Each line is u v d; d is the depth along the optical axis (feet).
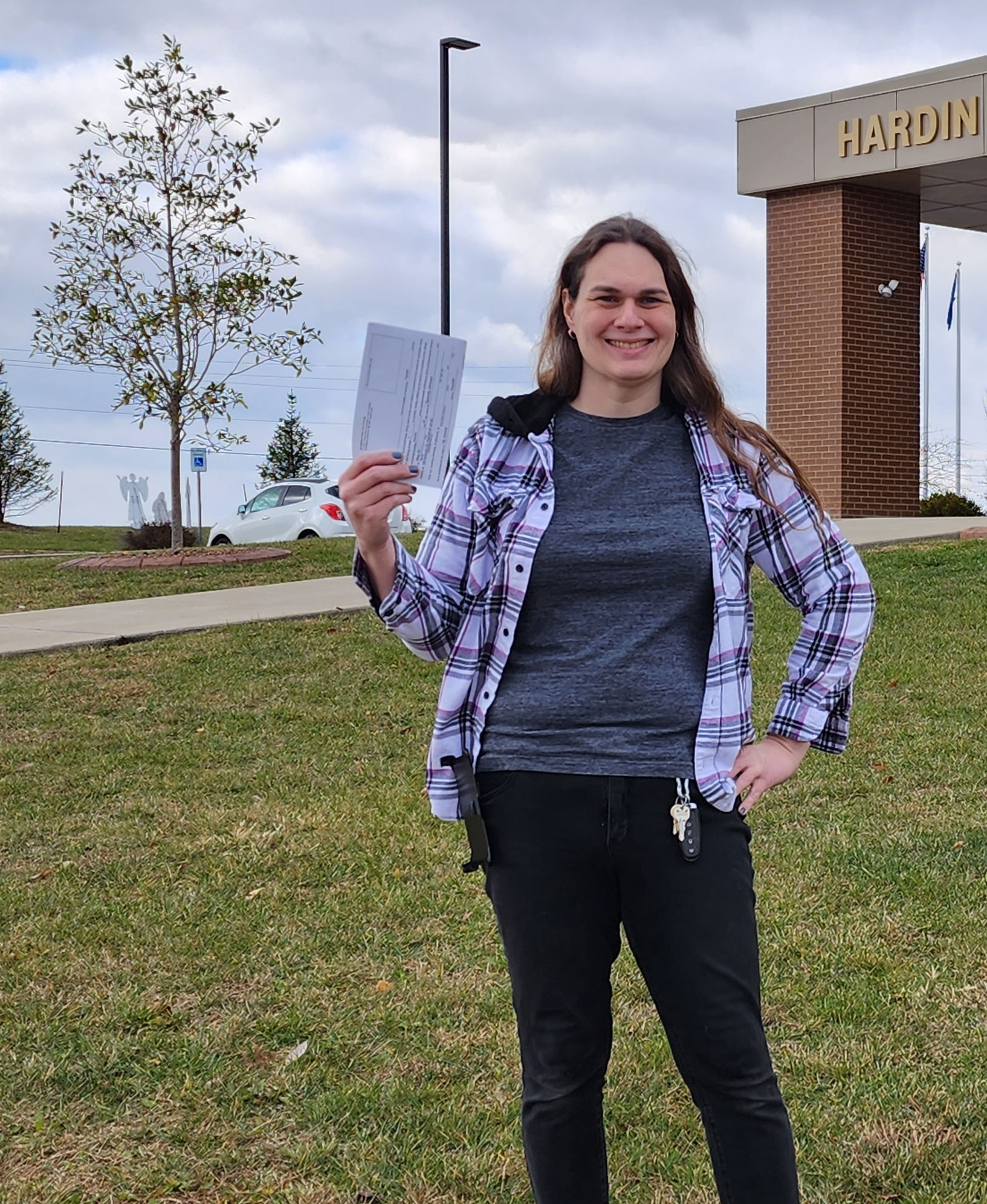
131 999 14.06
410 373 7.79
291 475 150.10
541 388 8.41
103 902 17.03
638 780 7.64
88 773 22.98
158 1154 11.23
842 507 61.82
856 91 59.41
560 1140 8.04
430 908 16.40
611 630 7.81
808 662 8.32
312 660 30.45
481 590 8.07
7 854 19.19
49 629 34.83
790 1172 7.67
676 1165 10.79
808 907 15.92
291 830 19.54
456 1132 11.37
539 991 7.91
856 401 61.87
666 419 8.22
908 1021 12.96
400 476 7.73
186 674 29.71
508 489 8.02
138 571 49.24
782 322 63.46
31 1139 11.48
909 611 32.01
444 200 64.64
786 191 62.69
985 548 39.29
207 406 59.26
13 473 158.71
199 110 57.62
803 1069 12.16
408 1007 13.73
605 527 7.82
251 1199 10.61
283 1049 13.00
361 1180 10.74
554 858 7.72
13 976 14.79
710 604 7.94
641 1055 12.57
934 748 22.04
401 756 23.50
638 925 7.79
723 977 7.59
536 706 7.77
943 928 15.07
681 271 8.14
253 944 15.49
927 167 57.67
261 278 58.13
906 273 63.36
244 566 49.11
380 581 7.90
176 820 20.36
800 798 20.10
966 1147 10.82
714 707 7.79
